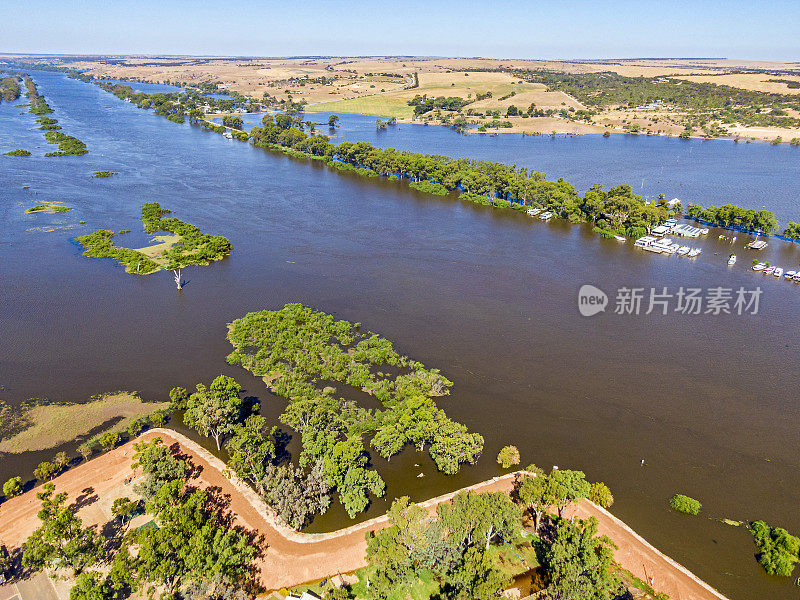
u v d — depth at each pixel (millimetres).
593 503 74438
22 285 138250
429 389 99812
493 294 142250
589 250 177500
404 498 67562
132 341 114375
